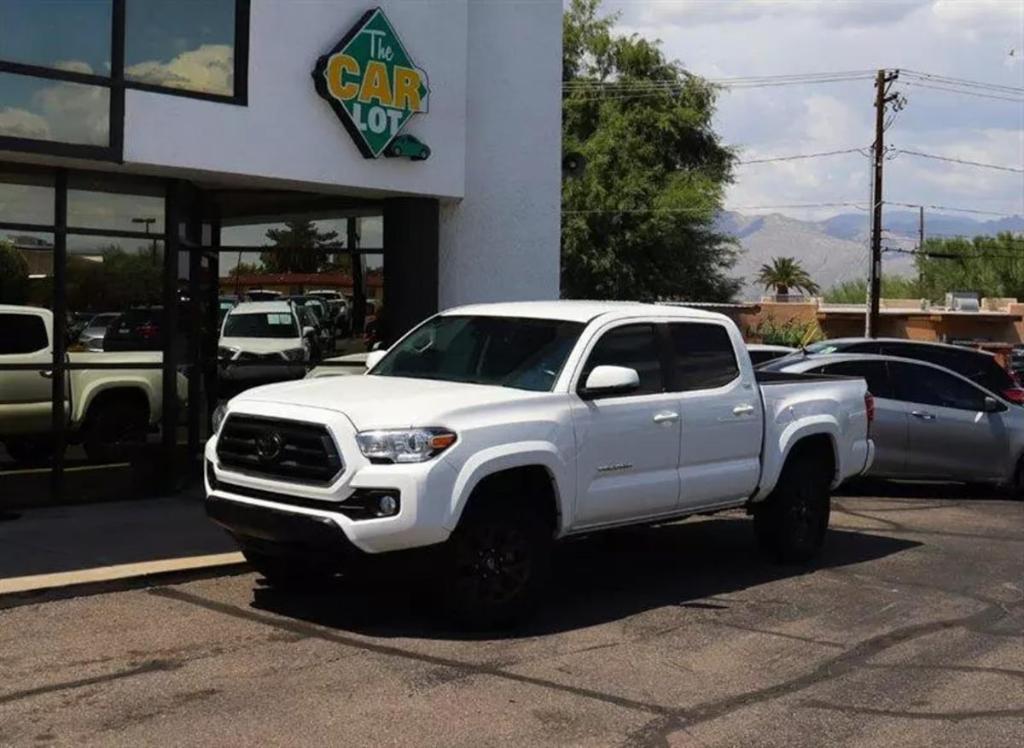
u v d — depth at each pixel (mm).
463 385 7672
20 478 10594
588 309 8359
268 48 11164
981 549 10680
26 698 5848
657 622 7688
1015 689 6414
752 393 8977
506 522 7164
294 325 12938
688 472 8398
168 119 10500
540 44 13867
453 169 12766
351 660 6590
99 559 8578
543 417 7355
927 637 7512
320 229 12953
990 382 15414
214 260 12883
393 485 6645
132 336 11250
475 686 6184
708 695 6180
